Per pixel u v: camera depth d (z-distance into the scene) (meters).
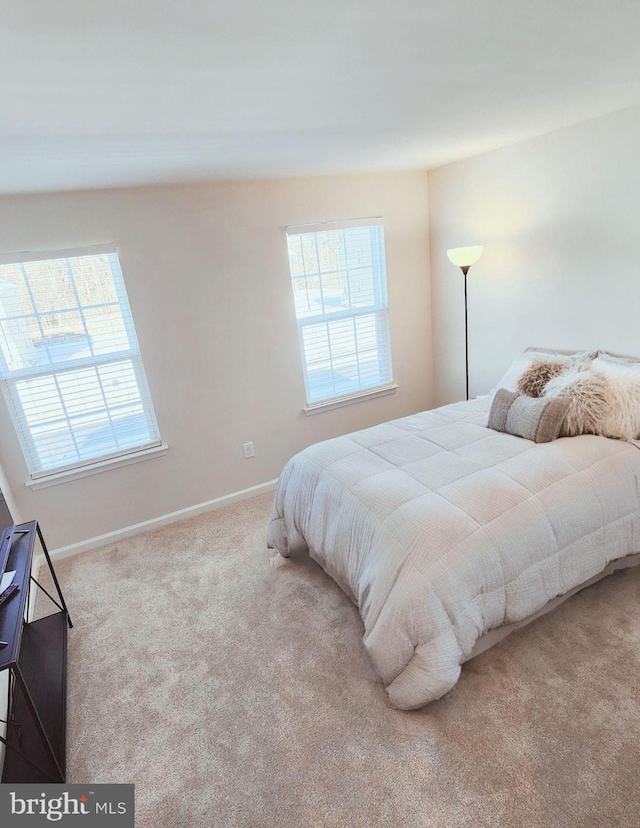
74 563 2.84
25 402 2.66
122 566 2.76
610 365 2.50
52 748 1.56
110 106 1.33
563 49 1.37
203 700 1.82
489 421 2.57
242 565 2.67
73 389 2.77
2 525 2.03
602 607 2.04
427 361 4.07
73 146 1.67
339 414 3.75
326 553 2.18
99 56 1.02
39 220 2.47
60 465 2.83
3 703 1.71
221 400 3.22
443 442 2.45
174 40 0.99
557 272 2.90
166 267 2.84
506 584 1.73
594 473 2.01
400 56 1.25
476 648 1.79
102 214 2.60
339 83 1.40
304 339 3.47
